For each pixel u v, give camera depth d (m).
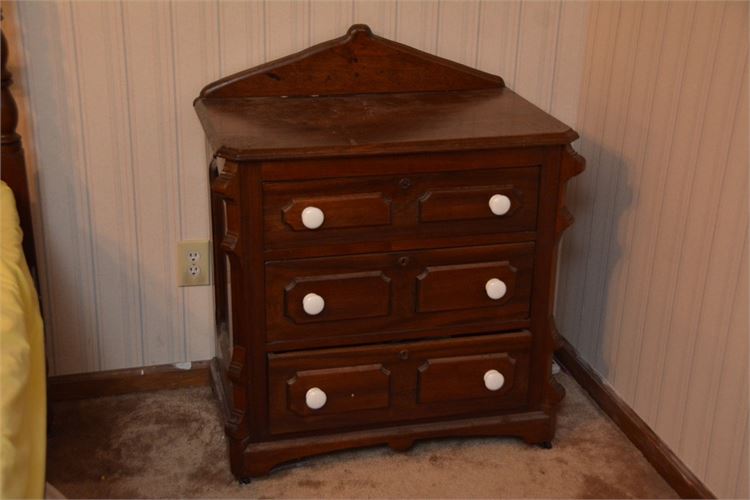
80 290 2.04
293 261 1.66
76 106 1.89
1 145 1.75
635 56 1.87
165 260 2.06
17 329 1.26
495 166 1.68
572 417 2.05
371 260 1.69
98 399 2.10
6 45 1.70
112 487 1.79
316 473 1.83
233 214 1.60
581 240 2.14
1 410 1.05
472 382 1.84
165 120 1.94
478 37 2.02
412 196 1.66
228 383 1.93
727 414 1.66
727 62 1.59
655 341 1.87
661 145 1.80
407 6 1.96
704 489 1.73
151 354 2.13
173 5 1.86
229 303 1.87
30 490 1.10
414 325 1.77
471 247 1.73
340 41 1.90
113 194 1.98
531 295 1.80
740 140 1.57
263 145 1.57
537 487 1.81
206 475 1.83
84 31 1.84
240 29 1.91
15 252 1.51
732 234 1.61
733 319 1.62
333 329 1.73
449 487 1.80
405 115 1.78
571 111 2.12
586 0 2.03
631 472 1.86
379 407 1.81
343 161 1.60
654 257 1.85
